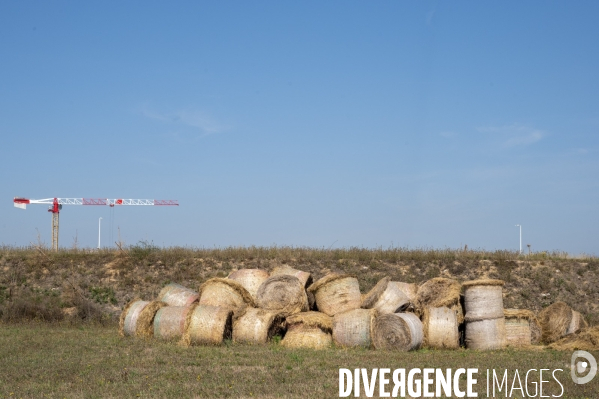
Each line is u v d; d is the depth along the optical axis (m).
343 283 21.06
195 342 19.81
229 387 13.52
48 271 33.88
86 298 31.30
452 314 20.36
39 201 87.62
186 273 34.09
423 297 21.52
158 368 15.89
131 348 19.41
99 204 115.81
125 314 22.23
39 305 29.22
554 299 31.42
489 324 20.45
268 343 20.06
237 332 20.05
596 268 34.00
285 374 15.01
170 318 20.98
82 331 24.97
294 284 21.50
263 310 20.45
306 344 19.62
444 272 34.06
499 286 20.88
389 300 20.81
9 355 18.17
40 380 14.57
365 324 19.56
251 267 34.84
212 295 21.84
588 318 29.00
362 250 37.19
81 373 15.23
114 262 34.69
